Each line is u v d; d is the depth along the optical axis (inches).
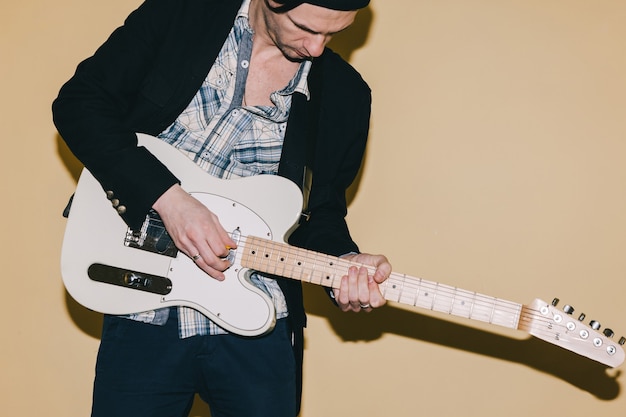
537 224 99.8
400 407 104.1
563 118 98.7
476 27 99.0
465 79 99.4
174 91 71.5
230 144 73.4
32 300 104.9
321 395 105.0
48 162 103.6
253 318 71.4
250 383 73.4
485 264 100.5
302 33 67.5
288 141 73.9
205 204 72.6
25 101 103.3
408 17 99.7
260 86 73.2
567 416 102.6
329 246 76.2
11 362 105.7
